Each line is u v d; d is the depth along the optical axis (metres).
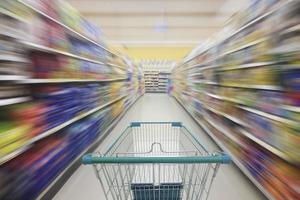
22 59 1.14
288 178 1.11
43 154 1.36
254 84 1.47
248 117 1.59
